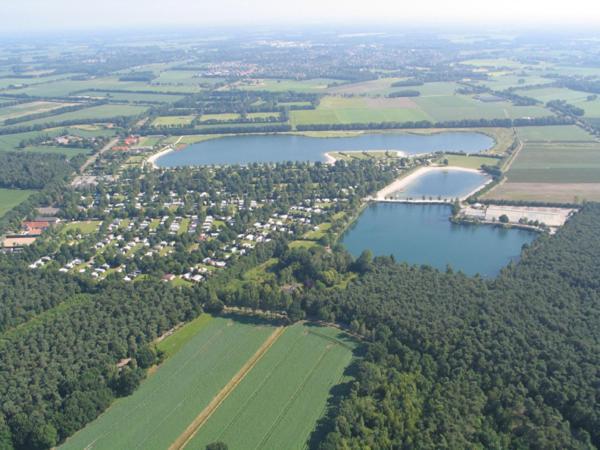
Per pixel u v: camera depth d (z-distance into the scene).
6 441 187.62
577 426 189.12
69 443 192.38
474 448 173.12
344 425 187.62
